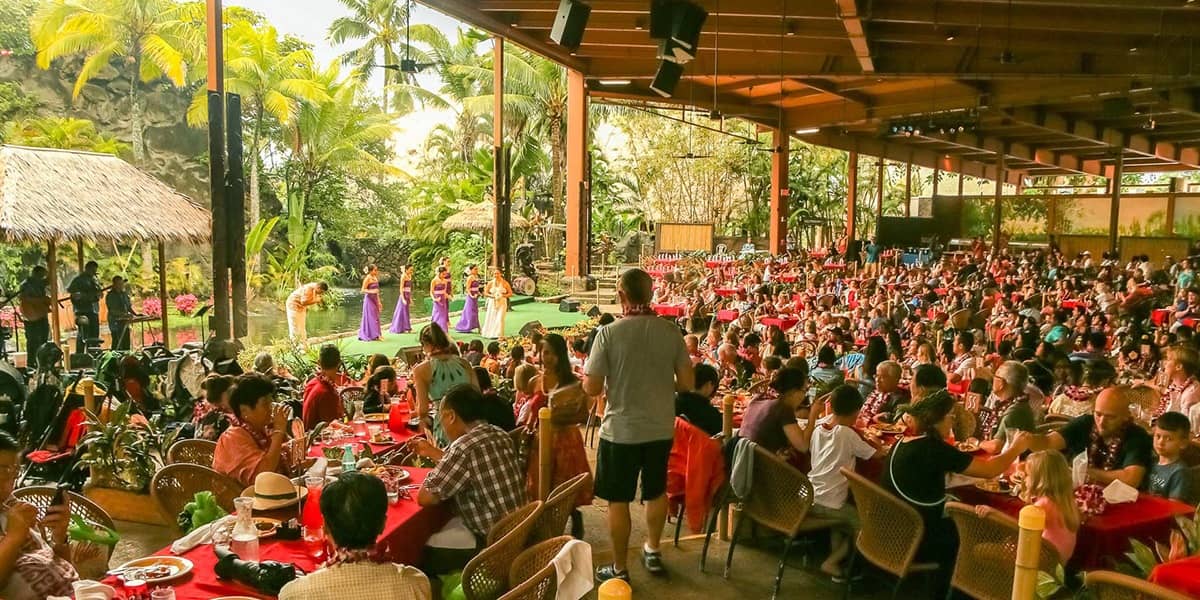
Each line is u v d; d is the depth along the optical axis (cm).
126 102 2977
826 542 504
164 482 400
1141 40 1390
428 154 4303
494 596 303
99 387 705
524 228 2841
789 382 484
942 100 2103
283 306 2664
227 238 1038
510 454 386
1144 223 2784
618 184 4203
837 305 1678
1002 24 1249
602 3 1362
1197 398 601
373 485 229
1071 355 969
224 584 279
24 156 1008
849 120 2472
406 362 1157
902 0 1245
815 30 1446
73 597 271
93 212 1005
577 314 1900
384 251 3466
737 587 439
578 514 510
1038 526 214
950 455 394
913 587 439
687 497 465
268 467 399
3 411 629
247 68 2836
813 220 3984
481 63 3569
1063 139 2845
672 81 1062
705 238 3073
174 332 2081
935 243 3045
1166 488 427
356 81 3381
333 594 220
